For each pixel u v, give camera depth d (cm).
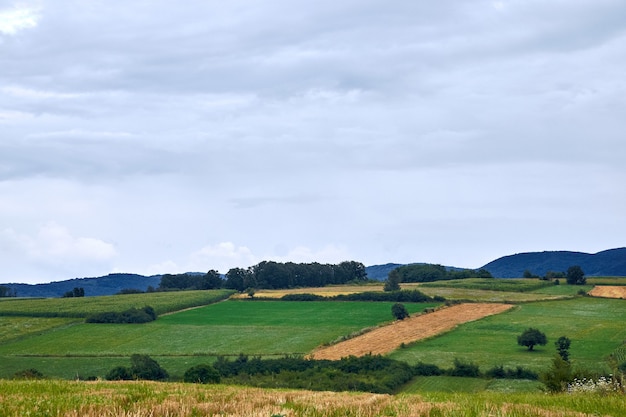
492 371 7575
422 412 1538
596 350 9225
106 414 1398
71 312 13550
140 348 10175
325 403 1739
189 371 6800
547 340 10031
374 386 6556
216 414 1455
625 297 15175
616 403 1977
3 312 13525
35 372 7312
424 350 9144
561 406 1930
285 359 8394
